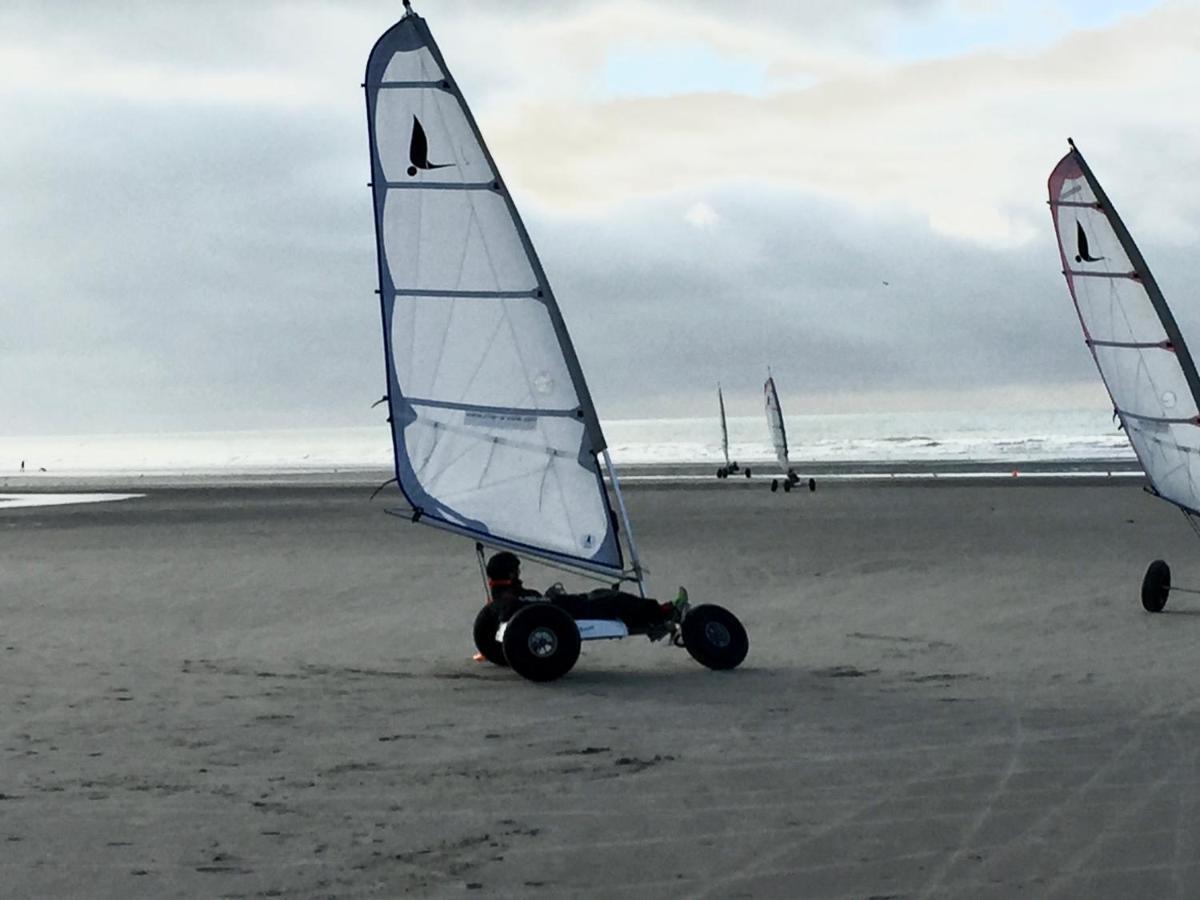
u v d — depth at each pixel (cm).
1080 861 738
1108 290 1944
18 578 2562
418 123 1464
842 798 879
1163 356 1892
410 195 1468
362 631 1806
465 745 1056
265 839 796
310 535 3516
